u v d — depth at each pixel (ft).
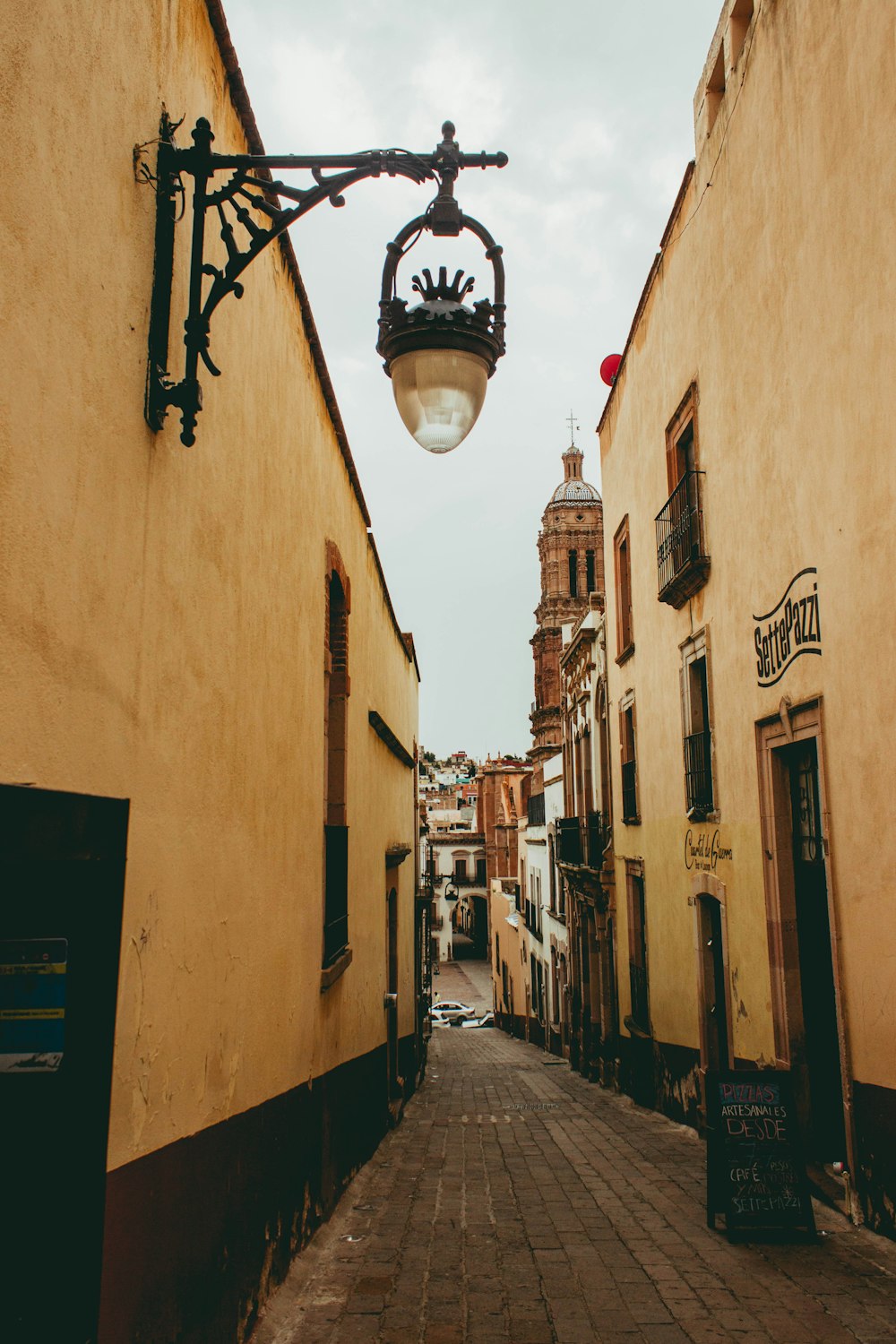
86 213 9.89
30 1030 10.29
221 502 15.19
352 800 30.94
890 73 20.62
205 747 14.32
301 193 12.24
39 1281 10.00
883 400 21.33
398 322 13.25
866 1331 16.14
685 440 39.75
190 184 13.42
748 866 30.73
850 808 23.02
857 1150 22.56
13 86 8.32
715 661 34.40
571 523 167.22
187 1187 13.08
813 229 24.98
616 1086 55.72
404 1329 16.37
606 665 59.57
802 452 25.96
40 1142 10.19
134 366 11.25
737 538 31.63
